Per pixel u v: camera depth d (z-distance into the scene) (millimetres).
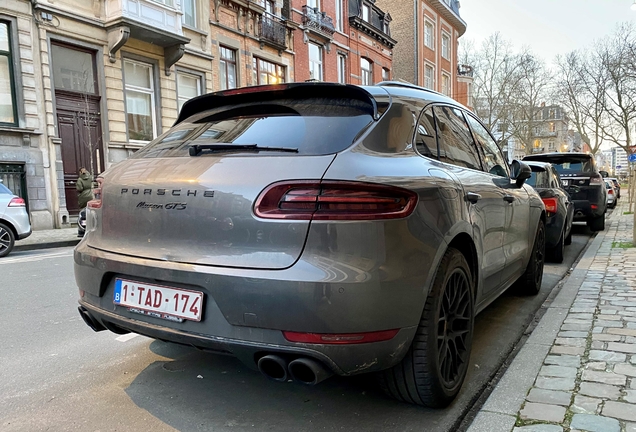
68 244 10336
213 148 2291
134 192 2344
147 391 2715
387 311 1970
